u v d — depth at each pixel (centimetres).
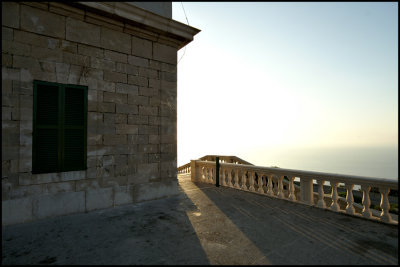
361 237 403
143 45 676
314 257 333
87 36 578
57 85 534
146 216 523
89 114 576
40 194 504
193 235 413
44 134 516
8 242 385
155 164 686
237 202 642
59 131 533
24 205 483
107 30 611
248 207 593
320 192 575
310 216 517
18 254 341
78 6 540
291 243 379
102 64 600
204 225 464
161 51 714
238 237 404
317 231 430
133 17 609
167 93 723
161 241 387
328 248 362
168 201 655
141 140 662
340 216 516
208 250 355
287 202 639
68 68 549
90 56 582
